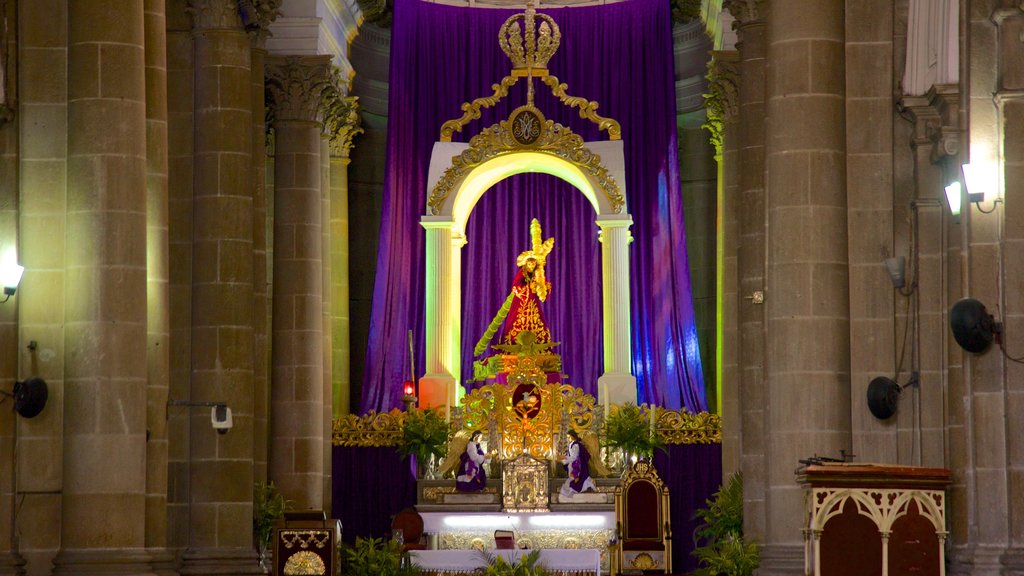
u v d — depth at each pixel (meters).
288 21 24.31
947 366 14.46
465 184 26.61
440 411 25.17
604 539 23.64
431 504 24.09
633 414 24.55
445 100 27.64
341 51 26.44
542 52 26.77
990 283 13.43
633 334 26.97
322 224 24.91
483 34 27.91
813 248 15.13
